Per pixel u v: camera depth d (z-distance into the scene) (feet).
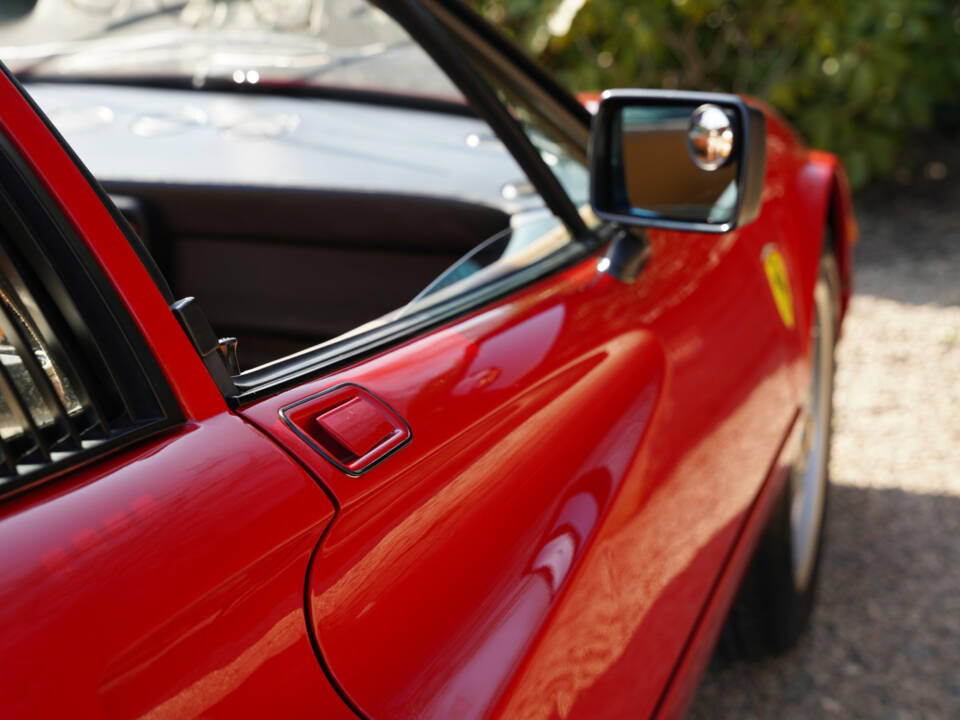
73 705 1.95
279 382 2.82
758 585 7.15
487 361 3.45
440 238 4.83
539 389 3.57
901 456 11.27
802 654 8.25
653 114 4.37
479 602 2.98
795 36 18.72
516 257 4.27
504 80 4.93
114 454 2.35
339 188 4.77
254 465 2.51
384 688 2.61
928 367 13.56
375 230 4.84
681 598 4.60
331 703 2.46
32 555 2.05
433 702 2.72
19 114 2.35
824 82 19.02
